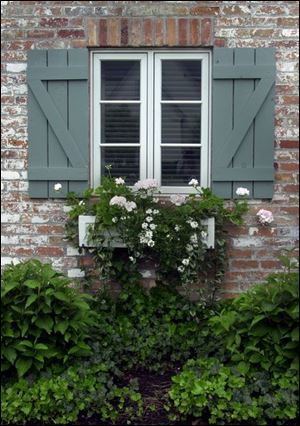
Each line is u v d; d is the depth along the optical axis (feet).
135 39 16.46
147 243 15.58
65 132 16.66
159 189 16.69
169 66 16.97
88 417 12.65
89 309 14.44
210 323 15.10
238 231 16.72
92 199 16.80
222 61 16.38
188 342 15.26
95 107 17.03
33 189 16.81
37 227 16.96
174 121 17.08
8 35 16.63
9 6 16.60
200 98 17.01
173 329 15.57
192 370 13.37
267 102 16.34
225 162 16.53
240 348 13.43
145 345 15.17
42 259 16.98
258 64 16.30
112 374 14.14
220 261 16.46
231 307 15.47
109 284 16.93
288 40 16.31
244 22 16.35
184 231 15.83
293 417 12.18
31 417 12.44
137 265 16.44
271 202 16.63
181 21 16.37
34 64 16.58
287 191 16.57
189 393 12.63
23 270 13.66
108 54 16.88
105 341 14.92
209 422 12.39
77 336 13.57
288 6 16.30
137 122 17.15
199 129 17.08
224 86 16.42
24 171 16.89
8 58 16.67
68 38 16.57
